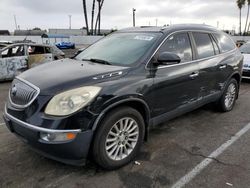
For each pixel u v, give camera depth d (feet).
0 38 123.65
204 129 15.75
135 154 11.87
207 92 16.22
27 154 12.34
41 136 9.72
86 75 10.62
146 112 12.09
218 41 17.52
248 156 12.49
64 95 9.71
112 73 11.03
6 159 11.90
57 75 10.91
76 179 10.49
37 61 33.83
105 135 10.40
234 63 18.51
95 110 9.91
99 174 10.83
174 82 13.21
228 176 10.78
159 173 10.96
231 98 19.26
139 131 11.86
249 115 18.45
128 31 15.28
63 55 37.63
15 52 32.32
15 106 10.71
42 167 11.29
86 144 9.90
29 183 10.21
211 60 16.12
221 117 17.93
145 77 11.80
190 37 14.98
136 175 10.80
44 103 9.79
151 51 12.50
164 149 13.09
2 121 16.72
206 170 11.21
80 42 126.00
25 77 11.35
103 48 14.52
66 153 9.77
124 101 10.73
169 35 13.60
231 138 14.52
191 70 14.32
